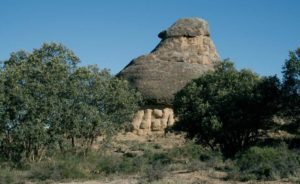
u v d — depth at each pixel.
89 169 22.17
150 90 40.97
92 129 26.98
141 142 37.09
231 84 27.50
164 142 36.88
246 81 27.36
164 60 44.28
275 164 17.98
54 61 25.14
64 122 25.06
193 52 46.84
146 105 41.28
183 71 42.06
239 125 26.44
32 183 19.33
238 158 21.42
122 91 30.05
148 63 43.59
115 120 29.73
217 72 28.84
